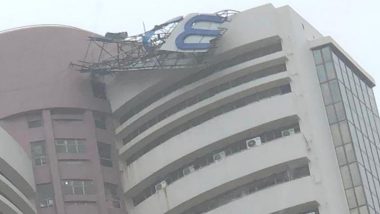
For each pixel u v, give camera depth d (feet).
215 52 259.39
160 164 259.19
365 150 250.16
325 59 256.52
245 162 246.88
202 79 261.44
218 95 257.14
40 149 263.49
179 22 257.96
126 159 271.90
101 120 275.59
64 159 262.47
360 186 238.48
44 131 265.54
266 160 245.24
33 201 254.27
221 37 260.01
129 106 273.13
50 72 274.16
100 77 277.03
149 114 267.80
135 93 269.85
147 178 261.44
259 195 241.55
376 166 252.83
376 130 264.11
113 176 266.98
